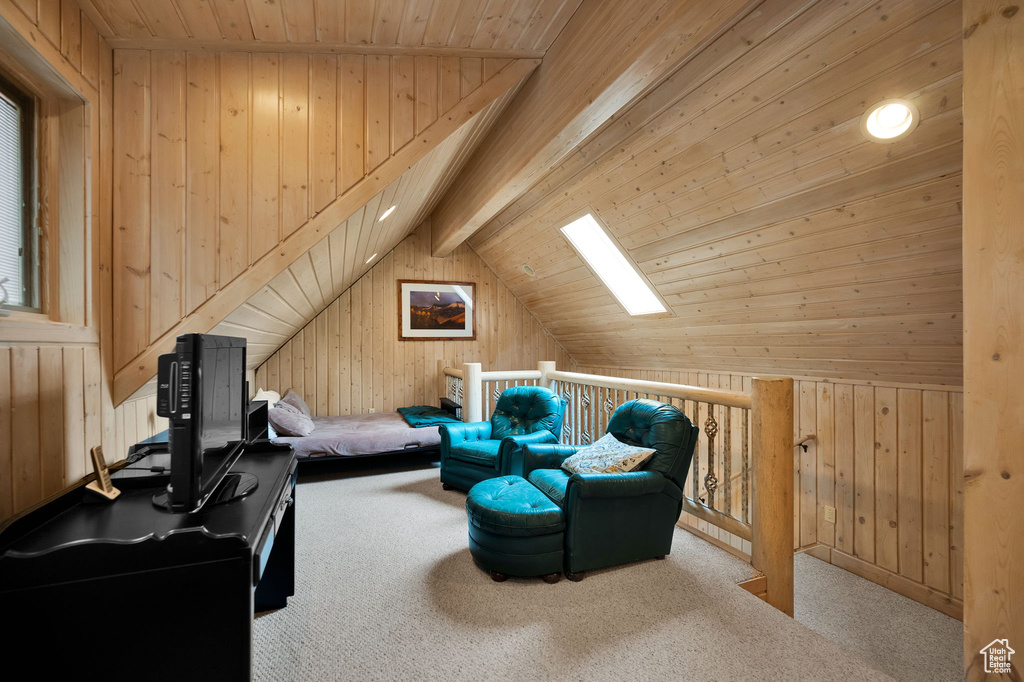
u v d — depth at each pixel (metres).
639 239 3.60
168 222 2.10
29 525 1.19
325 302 5.15
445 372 5.92
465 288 6.20
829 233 2.54
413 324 5.98
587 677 1.59
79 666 1.05
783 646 1.75
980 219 1.19
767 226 2.76
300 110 2.27
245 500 1.44
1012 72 1.14
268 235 2.21
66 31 1.66
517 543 2.19
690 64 2.28
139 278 2.06
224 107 2.18
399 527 2.96
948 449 2.82
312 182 2.27
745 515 2.44
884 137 1.99
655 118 2.65
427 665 1.65
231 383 1.72
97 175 1.89
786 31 1.91
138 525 1.22
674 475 2.45
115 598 1.07
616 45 1.94
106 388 1.95
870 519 3.23
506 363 6.40
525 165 2.84
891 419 3.12
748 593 2.11
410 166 2.39
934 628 2.68
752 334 3.69
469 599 2.08
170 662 1.09
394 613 1.97
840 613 2.82
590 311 5.24
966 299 1.22
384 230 4.04
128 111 2.06
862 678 1.58
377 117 2.36
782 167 2.40
